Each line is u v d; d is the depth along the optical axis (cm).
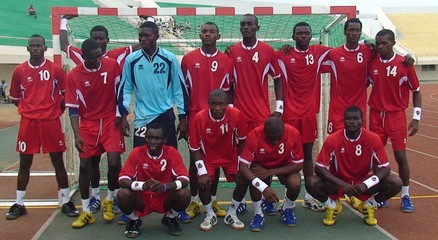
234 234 432
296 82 492
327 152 446
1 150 962
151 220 476
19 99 488
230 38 700
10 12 3098
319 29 685
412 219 467
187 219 466
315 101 503
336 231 436
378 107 495
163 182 429
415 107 495
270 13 537
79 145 439
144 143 454
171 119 456
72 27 662
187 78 471
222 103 416
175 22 688
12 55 2450
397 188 442
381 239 412
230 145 446
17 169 754
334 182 437
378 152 439
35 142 480
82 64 447
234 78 479
